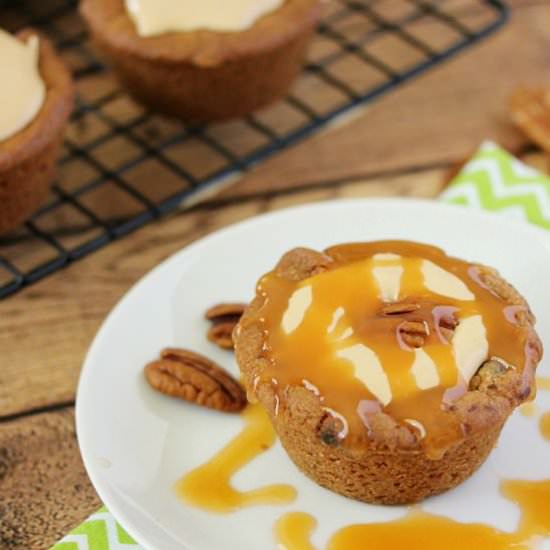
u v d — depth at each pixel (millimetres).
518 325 585
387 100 746
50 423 621
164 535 566
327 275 594
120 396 601
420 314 581
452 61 766
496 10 788
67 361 640
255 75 703
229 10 692
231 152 721
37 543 590
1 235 676
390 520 580
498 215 644
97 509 599
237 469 590
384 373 569
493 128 733
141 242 682
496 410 567
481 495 584
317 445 572
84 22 777
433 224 643
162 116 724
